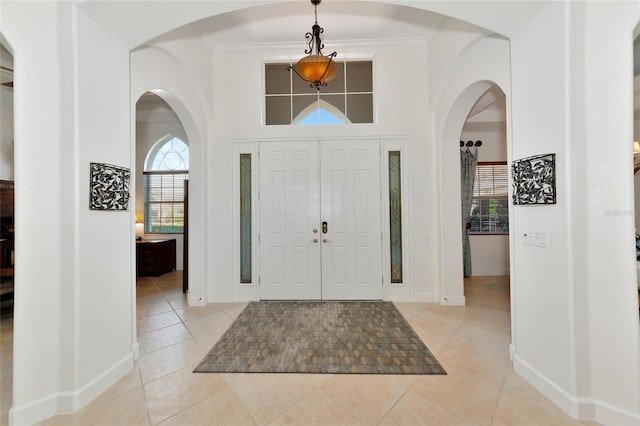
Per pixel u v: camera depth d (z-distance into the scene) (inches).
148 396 75.0
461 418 66.2
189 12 79.9
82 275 72.4
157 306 145.6
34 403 66.9
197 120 141.6
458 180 142.2
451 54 123.2
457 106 128.5
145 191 243.8
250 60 152.3
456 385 78.7
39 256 68.3
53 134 70.1
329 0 118.7
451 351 97.3
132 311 91.1
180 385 79.6
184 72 127.9
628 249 62.6
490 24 82.8
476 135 212.7
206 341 105.9
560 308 69.8
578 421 65.0
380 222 151.0
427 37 144.0
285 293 153.3
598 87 65.0
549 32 72.0
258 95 152.3
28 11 67.1
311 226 152.6
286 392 76.3
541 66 74.7
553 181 71.0
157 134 242.4
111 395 75.5
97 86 77.4
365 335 110.0
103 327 78.5
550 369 72.6
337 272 152.3
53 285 69.8
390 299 150.9
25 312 66.7
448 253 143.1
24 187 66.8
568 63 67.0
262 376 83.7
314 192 152.4
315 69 110.8
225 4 78.6
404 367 87.5
